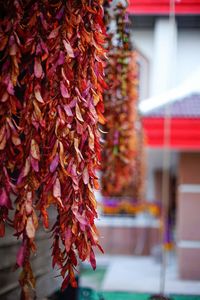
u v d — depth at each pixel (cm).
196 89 791
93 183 200
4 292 267
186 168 851
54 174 190
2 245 264
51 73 195
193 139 721
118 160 470
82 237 192
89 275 886
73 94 198
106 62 421
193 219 841
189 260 834
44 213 188
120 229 1175
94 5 205
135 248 1167
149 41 1195
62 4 198
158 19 1160
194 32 1186
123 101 451
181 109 744
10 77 189
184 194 850
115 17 379
